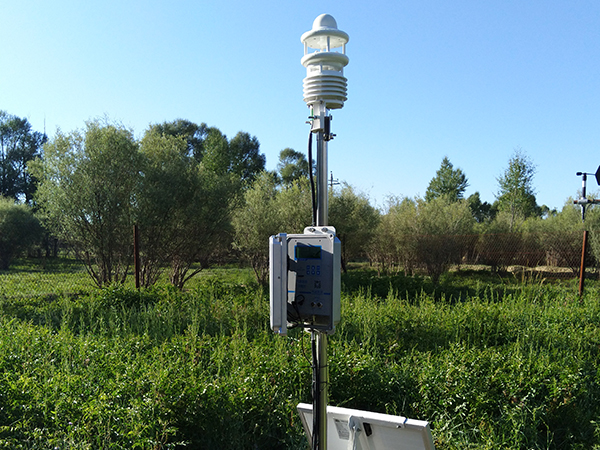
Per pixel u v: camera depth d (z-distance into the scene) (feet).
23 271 76.13
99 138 40.86
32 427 13.03
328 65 8.63
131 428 12.07
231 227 50.96
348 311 27.43
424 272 60.34
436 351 20.79
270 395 14.74
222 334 22.12
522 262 59.47
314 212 8.79
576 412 15.34
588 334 23.68
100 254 41.32
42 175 41.34
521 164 84.64
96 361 17.56
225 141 156.56
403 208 70.49
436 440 13.79
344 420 8.89
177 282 48.16
